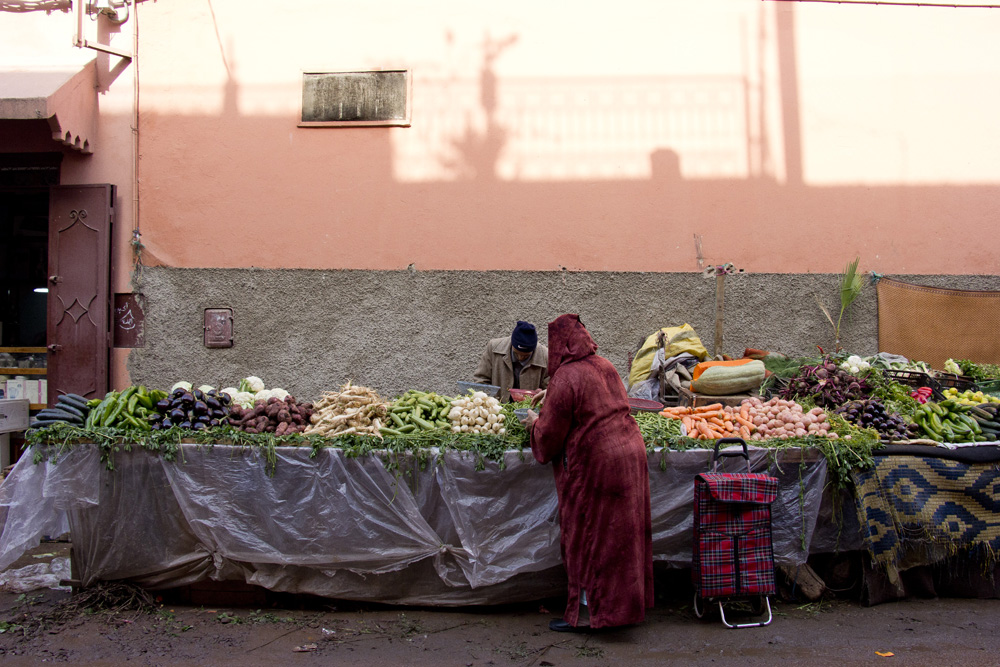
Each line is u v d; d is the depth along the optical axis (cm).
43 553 496
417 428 413
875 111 679
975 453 402
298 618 382
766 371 552
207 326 682
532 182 678
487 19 682
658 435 395
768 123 678
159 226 685
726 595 364
